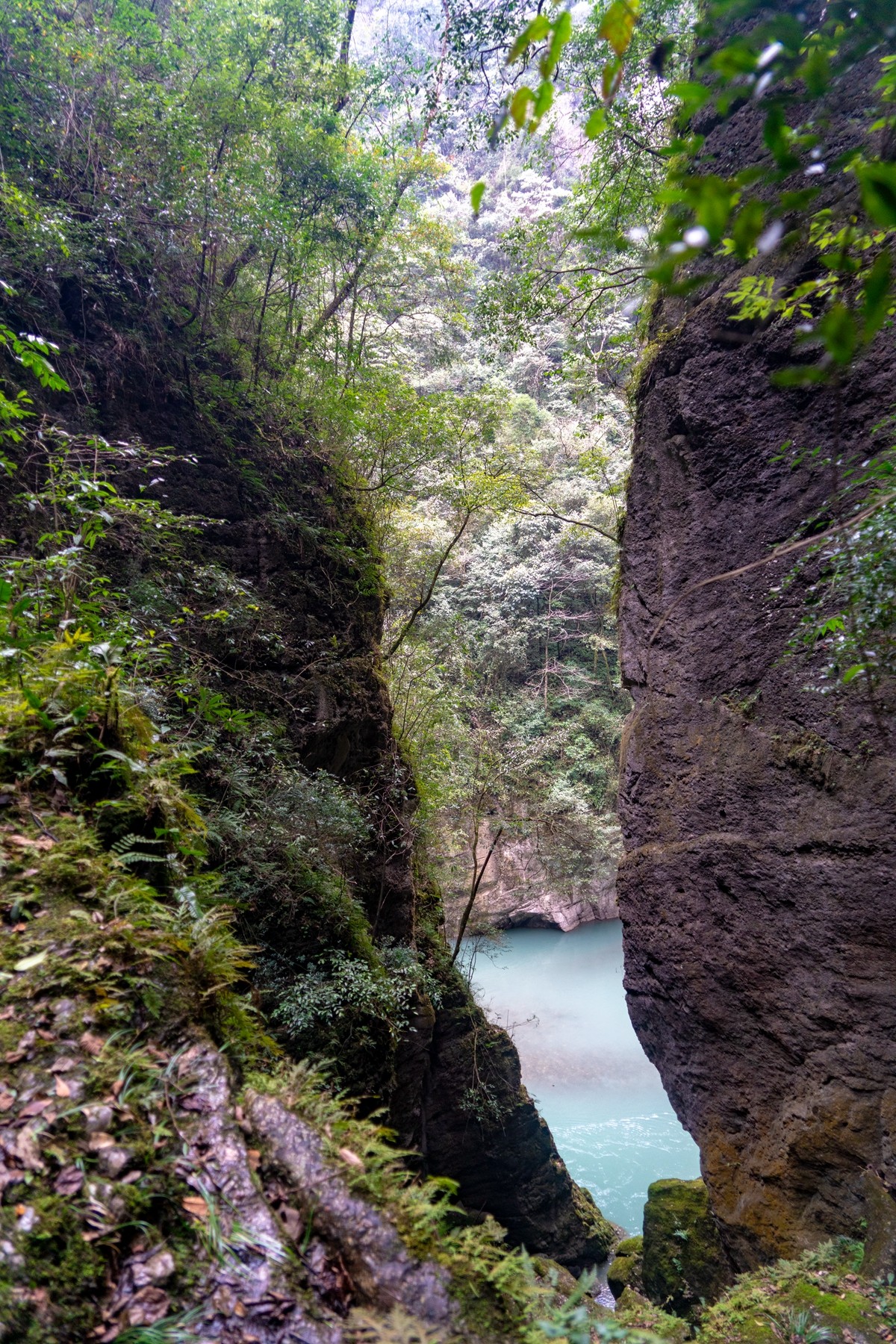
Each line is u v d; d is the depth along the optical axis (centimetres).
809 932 554
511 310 1005
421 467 1123
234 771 647
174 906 263
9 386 620
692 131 743
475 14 1023
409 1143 938
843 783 541
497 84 1085
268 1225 163
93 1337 135
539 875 2064
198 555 775
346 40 1122
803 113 560
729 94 85
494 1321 160
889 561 370
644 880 710
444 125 1130
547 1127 1198
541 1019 1900
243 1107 195
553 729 2331
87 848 245
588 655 2689
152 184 762
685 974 655
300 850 706
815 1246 511
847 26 81
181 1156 171
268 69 930
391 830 981
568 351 1116
